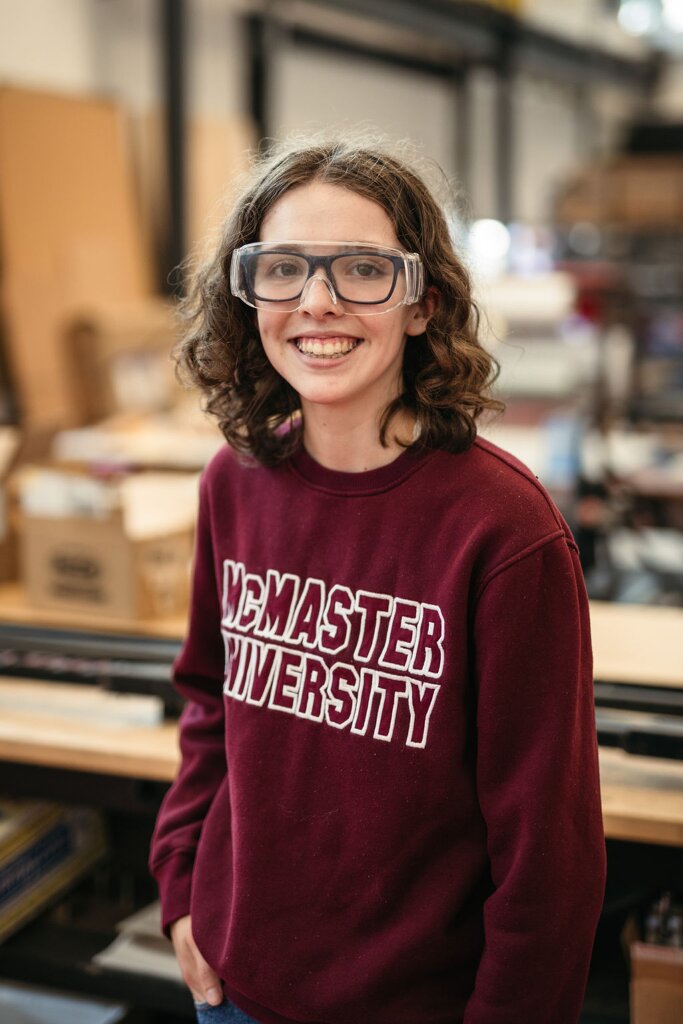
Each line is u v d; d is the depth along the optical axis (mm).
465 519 1077
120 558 1993
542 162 11375
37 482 2105
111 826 2148
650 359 5805
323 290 1084
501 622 1047
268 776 1174
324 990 1128
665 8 5328
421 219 1115
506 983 1060
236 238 1159
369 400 1137
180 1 5527
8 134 4617
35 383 4574
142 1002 1774
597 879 1083
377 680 1116
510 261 6848
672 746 1547
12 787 1794
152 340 5012
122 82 5855
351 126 1297
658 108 11984
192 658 1371
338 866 1129
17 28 5102
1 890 1859
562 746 1050
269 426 1220
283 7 6887
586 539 3953
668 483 4000
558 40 9062
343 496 1151
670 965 1514
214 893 1229
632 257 6527
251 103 6836
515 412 5336
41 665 1882
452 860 1114
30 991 1854
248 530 1233
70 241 4914
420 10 6867
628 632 1993
